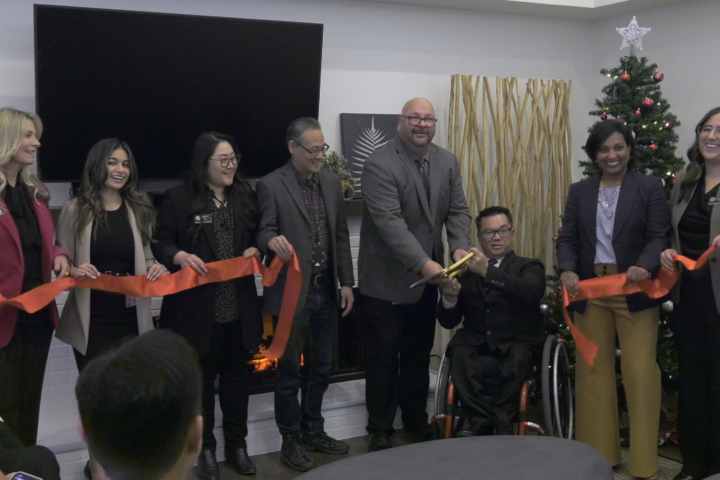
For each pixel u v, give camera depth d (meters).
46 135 3.23
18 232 2.57
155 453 0.86
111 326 2.87
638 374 3.09
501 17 4.59
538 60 4.76
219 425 3.39
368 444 3.49
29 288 2.63
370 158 3.28
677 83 4.50
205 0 3.67
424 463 1.06
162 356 0.87
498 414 3.04
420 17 4.31
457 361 3.23
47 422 3.31
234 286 3.05
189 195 3.01
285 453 3.34
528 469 1.03
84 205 2.81
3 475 1.18
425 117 3.19
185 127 3.54
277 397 3.32
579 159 4.95
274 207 3.16
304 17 3.94
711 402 2.97
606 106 4.08
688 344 2.99
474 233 4.43
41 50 3.14
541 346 3.27
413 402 3.66
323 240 3.29
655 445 3.12
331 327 3.40
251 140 3.72
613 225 3.13
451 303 3.31
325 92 4.05
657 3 4.43
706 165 2.93
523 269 3.34
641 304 3.06
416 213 3.27
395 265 3.30
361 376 4.12
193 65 3.47
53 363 3.42
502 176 4.50
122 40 3.28
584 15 4.73
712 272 2.82
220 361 3.17
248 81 3.62
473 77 4.52
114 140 2.85
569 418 3.31
